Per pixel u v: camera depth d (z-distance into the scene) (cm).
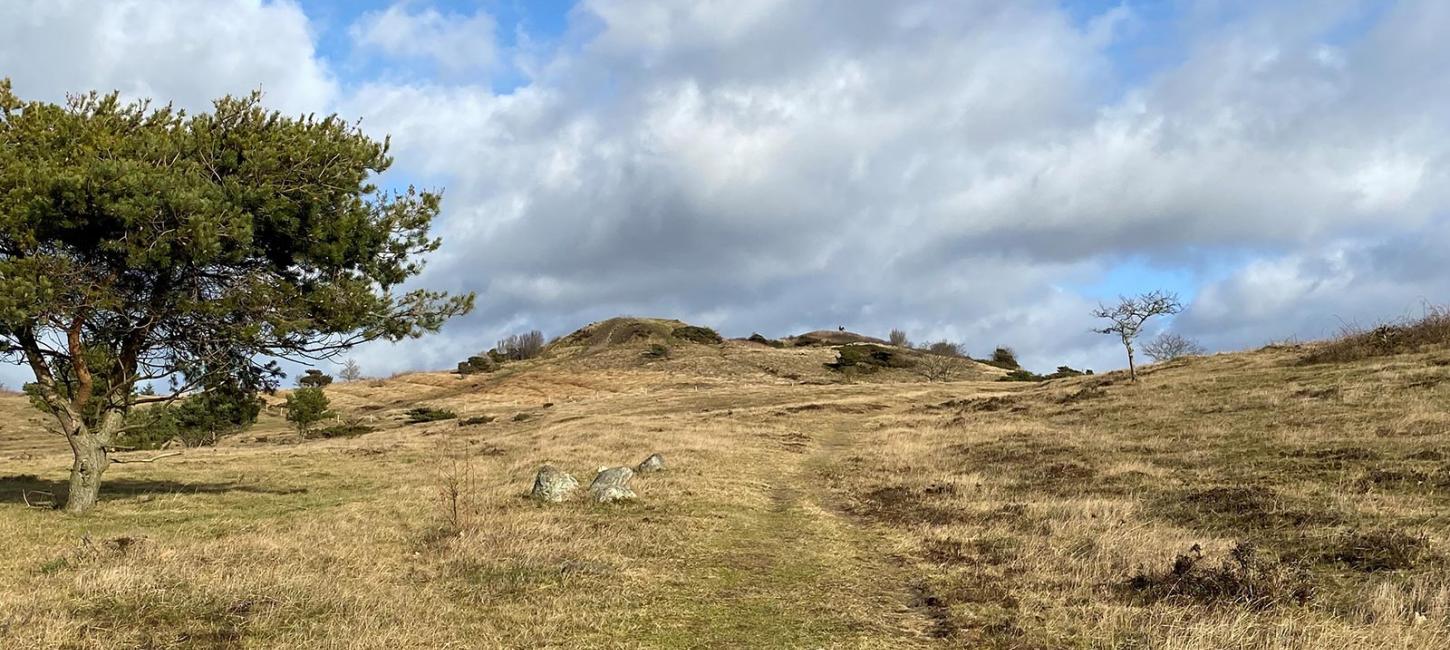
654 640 706
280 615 748
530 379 8944
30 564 1023
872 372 9331
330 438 4978
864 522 1345
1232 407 2383
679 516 1320
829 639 709
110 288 1444
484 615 773
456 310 1766
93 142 1468
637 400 6100
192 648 661
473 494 1605
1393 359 2822
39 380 1520
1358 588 784
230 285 1562
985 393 5528
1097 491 1466
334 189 1620
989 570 931
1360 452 1489
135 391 1653
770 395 5981
